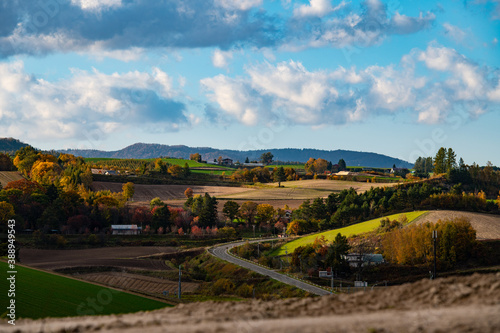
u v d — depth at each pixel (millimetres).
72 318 31156
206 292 91812
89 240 147625
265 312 27734
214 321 26172
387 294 29234
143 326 26062
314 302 29734
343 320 24016
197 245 161500
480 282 28031
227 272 113938
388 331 21188
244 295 89375
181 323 26234
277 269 118938
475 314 22531
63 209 169875
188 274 113438
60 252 134375
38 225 155375
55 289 66188
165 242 159875
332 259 112375
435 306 25500
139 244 154125
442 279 30062
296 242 156000
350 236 143375
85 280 79750
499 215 156250
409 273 104188
